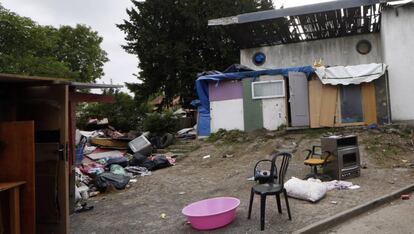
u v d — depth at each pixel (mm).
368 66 13492
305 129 13984
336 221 5840
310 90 14172
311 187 6949
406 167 9305
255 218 6004
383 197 6844
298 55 17656
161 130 19469
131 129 23281
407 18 13602
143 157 12250
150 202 7781
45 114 5824
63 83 5699
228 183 8945
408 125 12891
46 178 5770
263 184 6062
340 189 7551
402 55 13602
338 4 13633
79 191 8055
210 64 22172
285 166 5898
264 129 14445
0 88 5918
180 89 21766
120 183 9312
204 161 12156
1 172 5164
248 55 18391
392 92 13680
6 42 18422
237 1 21641
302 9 14133
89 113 23797
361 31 16641
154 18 22266
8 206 5070
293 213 6164
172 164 12242
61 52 32125
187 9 20922
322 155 8594
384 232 5363
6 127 5176
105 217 6898
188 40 22406
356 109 13742
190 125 21625
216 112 15414
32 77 5242
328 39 17250
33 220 5078
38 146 5789
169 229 5879
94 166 11273
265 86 14625
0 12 17938
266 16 14734
